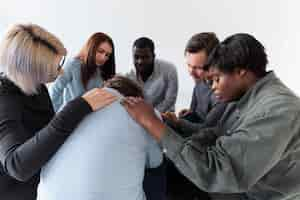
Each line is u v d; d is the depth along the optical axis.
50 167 0.98
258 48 0.95
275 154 0.86
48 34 1.12
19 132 1.02
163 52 3.15
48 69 1.08
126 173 0.97
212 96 1.63
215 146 0.93
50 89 2.27
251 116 0.91
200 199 1.32
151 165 1.10
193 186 1.33
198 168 0.89
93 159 0.93
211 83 1.07
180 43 3.09
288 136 0.87
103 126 0.95
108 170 0.94
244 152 0.86
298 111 0.88
